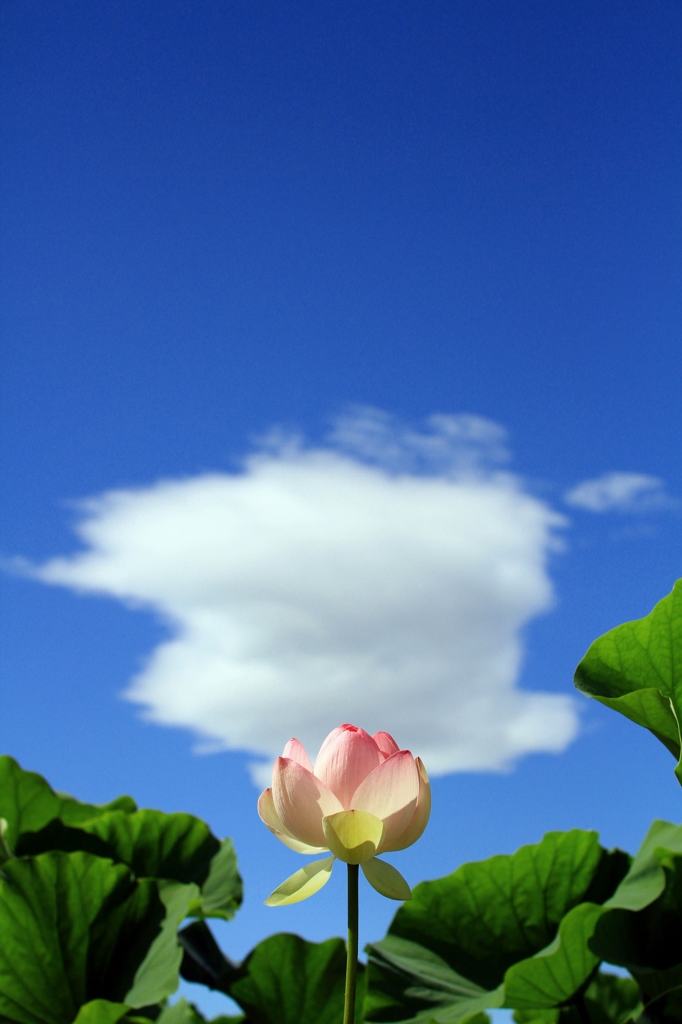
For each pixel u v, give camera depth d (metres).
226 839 2.51
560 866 2.34
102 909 2.26
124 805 2.68
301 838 1.89
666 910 2.21
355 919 1.86
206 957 2.32
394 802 1.87
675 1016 2.11
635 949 2.20
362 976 2.24
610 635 2.26
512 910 2.34
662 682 2.23
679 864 2.21
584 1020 2.23
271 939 2.25
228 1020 2.22
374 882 1.88
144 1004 2.12
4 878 2.22
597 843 2.33
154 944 2.23
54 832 2.46
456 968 2.31
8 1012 2.18
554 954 2.15
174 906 2.27
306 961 2.24
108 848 2.47
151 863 2.48
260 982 2.22
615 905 2.17
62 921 2.23
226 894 2.38
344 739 1.90
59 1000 2.20
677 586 2.22
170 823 2.51
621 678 2.25
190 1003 2.19
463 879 2.35
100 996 2.21
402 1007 2.23
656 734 2.20
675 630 2.22
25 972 2.20
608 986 2.56
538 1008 2.23
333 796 1.88
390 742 1.96
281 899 1.92
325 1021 2.21
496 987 2.28
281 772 1.89
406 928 2.35
